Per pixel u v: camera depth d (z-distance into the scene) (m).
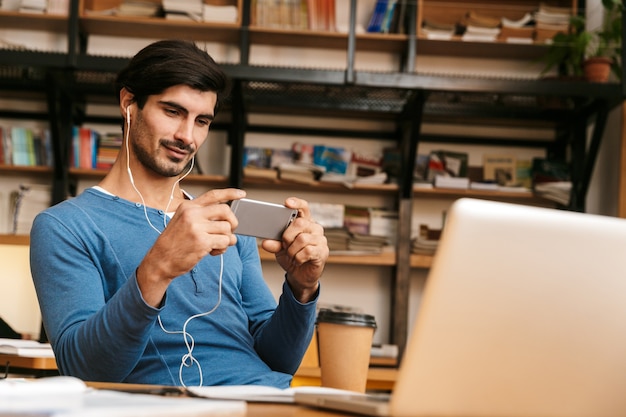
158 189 1.65
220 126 4.83
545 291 0.75
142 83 1.58
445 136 4.92
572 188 4.73
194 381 1.46
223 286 1.60
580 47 4.54
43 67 4.30
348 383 1.59
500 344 0.75
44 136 4.59
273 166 4.73
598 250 0.76
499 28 4.66
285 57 4.90
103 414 0.65
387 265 4.79
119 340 1.23
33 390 0.83
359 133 4.87
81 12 4.46
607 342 0.78
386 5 4.65
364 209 4.73
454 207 0.73
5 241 2.87
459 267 0.73
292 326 1.54
